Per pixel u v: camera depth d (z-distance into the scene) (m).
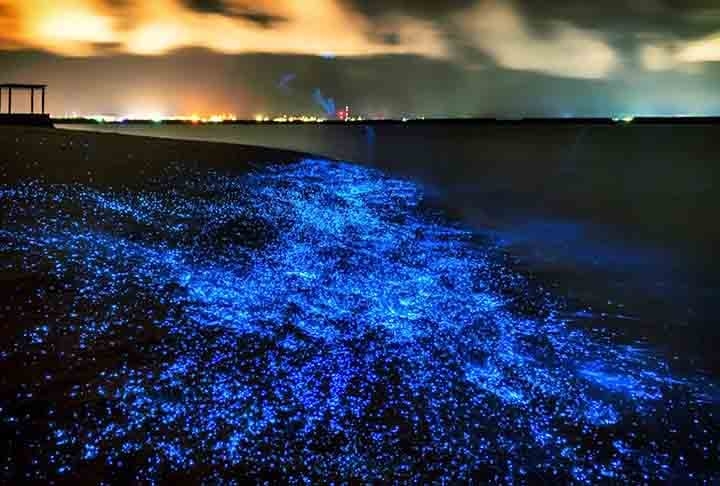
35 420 3.38
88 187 9.48
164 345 4.52
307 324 5.36
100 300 5.19
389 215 11.41
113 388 3.81
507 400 4.25
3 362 3.95
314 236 8.80
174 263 6.58
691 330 5.88
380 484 3.14
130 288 5.59
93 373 3.97
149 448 3.27
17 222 7.05
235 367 4.34
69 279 5.53
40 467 3.02
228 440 3.43
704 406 4.29
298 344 4.88
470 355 5.04
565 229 11.55
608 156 30.98
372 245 8.80
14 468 2.99
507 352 5.17
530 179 20.06
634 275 8.05
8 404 3.49
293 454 3.36
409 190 14.88
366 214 11.10
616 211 13.98
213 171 12.69
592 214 13.52
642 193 17.20
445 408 4.06
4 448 3.12
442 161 25.28
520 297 6.86
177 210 8.97
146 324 4.85
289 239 8.39
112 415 3.53
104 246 6.72
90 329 4.62
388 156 27.08
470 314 6.13
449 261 8.35
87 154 12.67
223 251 7.36
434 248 9.12
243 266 6.89
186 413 3.66
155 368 4.16
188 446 3.33
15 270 5.53
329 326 5.38
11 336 4.32
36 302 4.93
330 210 10.86
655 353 5.29
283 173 14.01
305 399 4.00
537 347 5.34
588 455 3.60
